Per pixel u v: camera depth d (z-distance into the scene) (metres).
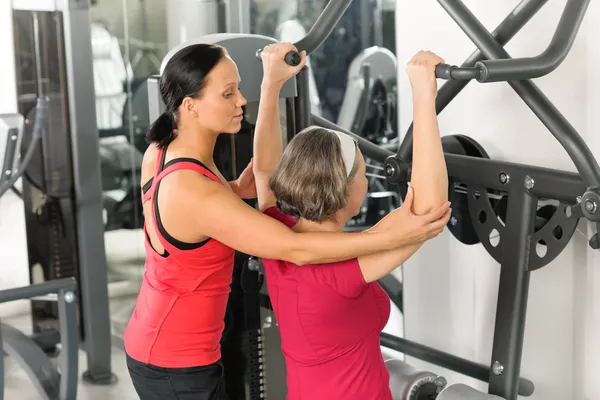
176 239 1.80
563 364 2.44
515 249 2.09
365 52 3.81
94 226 3.46
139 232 3.68
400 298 3.58
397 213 1.63
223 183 1.90
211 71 1.80
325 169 1.69
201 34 3.62
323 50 3.75
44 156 3.35
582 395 2.40
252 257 2.36
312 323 1.70
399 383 2.26
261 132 2.04
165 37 3.56
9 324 3.37
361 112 3.87
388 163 2.36
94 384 3.53
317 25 2.20
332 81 3.80
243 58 2.27
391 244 1.61
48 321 3.42
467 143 2.57
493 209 2.32
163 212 1.79
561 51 1.78
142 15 3.49
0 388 2.61
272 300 1.80
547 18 2.33
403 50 2.91
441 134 2.76
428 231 1.60
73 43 3.28
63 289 2.66
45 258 3.44
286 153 1.74
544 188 2.00
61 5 3.26
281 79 1.99
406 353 2.67
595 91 2.21
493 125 2.55
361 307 1.71
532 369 2.55
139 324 1.92
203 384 1.91
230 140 2.34
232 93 1.84
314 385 1.74
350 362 1.72
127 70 3.52
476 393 2.04
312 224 1.76
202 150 1.86
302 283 1.69
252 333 2.45
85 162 3.39
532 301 2.52
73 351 2.72
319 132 1.73
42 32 3.26
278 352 2.50
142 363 1.91
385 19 3.79
